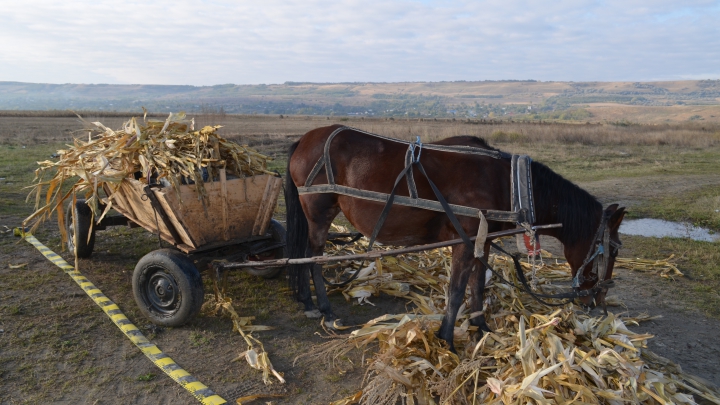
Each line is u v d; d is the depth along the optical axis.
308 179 4.45
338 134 4.39
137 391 3.55
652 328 5.02
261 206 5.02
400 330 3.80
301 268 4.79
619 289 6.05
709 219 9.59
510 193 4.01
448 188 3.96
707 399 3.64
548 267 6.23
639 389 3.39
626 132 31.62
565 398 3.27
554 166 17.58
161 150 4.60
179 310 4.36
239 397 3.53
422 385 3.54
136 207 4.90
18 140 19.84
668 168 17.17
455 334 4.13
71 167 4.79
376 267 5.66
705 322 5.18
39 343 4.10
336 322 4.71
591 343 3.82
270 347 4.30
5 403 3.32
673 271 6.70
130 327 4.41
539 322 4.06
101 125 5.18
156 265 4.40
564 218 4.21
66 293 5.11
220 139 4.93
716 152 23.53
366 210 4.18
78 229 5.61
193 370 3.85
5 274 5.51
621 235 8.48
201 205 4.54
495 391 3.28
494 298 4.98
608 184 13.62
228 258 4.86
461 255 3.97
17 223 7.56
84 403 3.39
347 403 3.45
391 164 4.09
